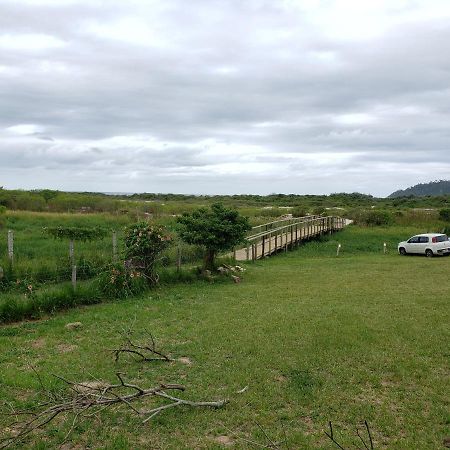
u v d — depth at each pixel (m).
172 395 6.93
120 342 9.55
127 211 44.88
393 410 6.55
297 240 31.45
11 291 13.61
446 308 12.60
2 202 47.62
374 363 8.29
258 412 6.43
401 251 29.05
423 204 75.81
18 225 31.30
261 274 19.56
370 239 34.91
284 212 52.06
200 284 16.66
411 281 17.55
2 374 7.71
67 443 5.61
